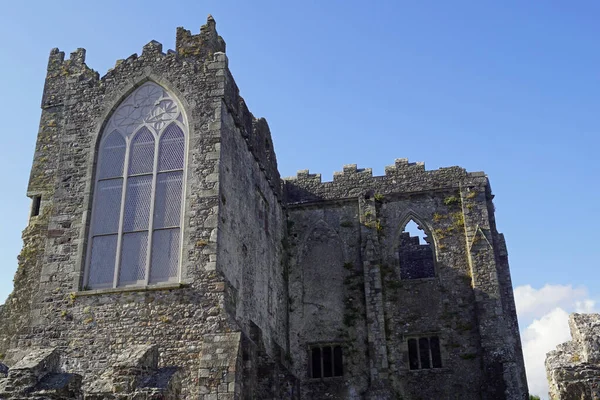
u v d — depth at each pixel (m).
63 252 21.59
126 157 22.56
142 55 23.72
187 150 21.94
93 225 21.92
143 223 21.50
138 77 23.39
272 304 25.89
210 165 21.47
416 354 26.95
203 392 18.11
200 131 22.05
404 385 26.31
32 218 23.55
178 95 22.81
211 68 22.95
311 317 28.02
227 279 20.66
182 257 20.45
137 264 21.03
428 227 28.88
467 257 28.02
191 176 21.45
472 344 26.52
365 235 28.86
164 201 21.62
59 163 22.89
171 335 19.59
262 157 27.03
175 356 19.30
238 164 23.50
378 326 26.95
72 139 23.16
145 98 23.19
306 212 30.06
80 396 14.92
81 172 22.62
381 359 26.39
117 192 22.19
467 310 27.12
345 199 29.86
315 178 30.55
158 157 22.27
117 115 23.25
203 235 20.56
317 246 29.33
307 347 27.50
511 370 25.36
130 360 16.45
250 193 24.56
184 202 21.19
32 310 20.92
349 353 27.12
